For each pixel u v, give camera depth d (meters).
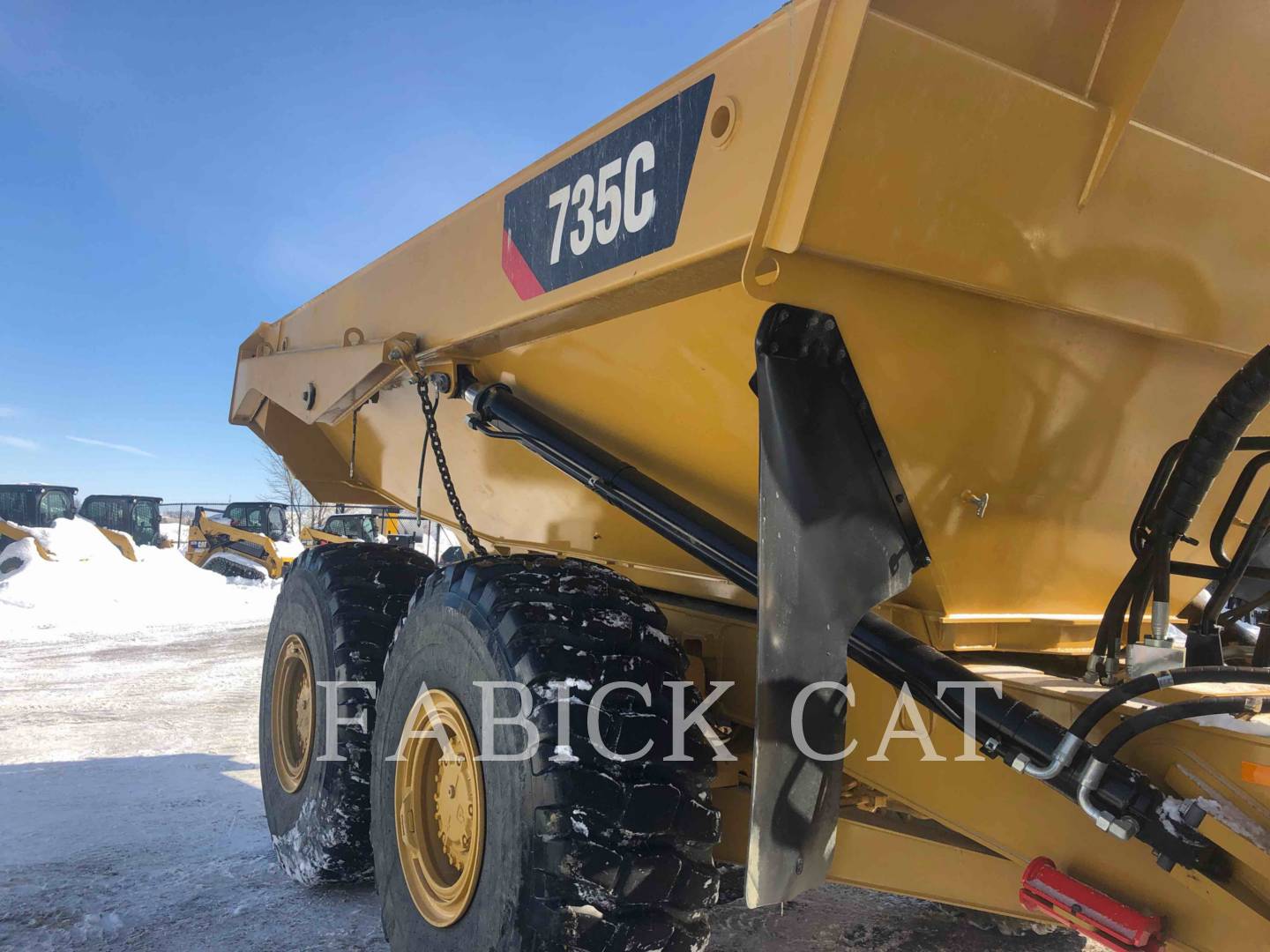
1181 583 2.54
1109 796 1.57
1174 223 1.78
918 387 1.81
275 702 3.70
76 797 4.76
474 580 2.34
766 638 1.63
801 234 1.44
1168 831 1.52
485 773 2.13
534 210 2.26
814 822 1.72
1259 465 1.84
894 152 1.46
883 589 1.85
